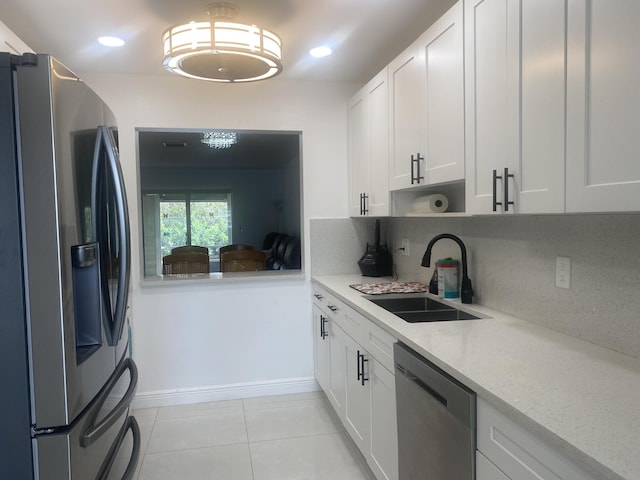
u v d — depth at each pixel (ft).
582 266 5.52
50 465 4.25
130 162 10.61
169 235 20.61
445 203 8.07
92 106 5.01
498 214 5.37
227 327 11.30
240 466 8.35
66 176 4.31
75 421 4.42
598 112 3.92
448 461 4.74
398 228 11.31
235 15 7.55
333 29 8.23
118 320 5.25
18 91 4.08
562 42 4.30
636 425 3.32
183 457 8.67
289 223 19.81
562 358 4.86
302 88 11.45
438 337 5.72
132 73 10.47
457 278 8.33
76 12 7.36
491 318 6.79
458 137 6.26
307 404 11.00
